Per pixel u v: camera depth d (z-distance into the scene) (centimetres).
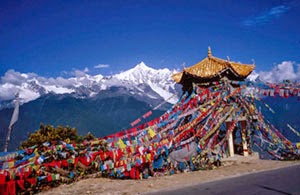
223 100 2914
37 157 1827
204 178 1938
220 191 1484
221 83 2962
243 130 3050
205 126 2702
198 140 2672
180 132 2608
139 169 2186
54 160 1956
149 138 2361
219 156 2605
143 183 1891
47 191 1794
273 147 2984
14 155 1797
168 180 1967
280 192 1370
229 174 2041
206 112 2769
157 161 2316
